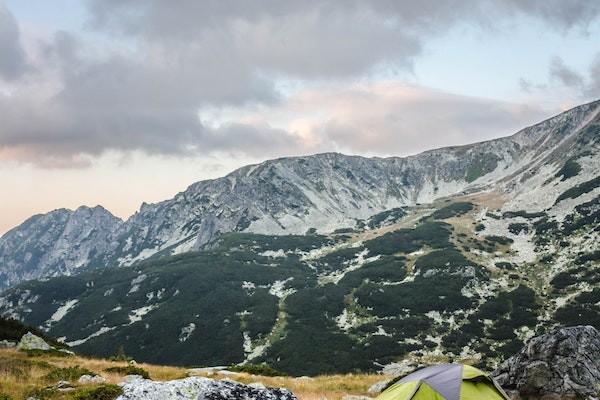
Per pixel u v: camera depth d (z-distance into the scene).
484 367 128.88
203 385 16.50
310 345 160.88
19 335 57.34
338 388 32.38
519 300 176.25
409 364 137.25
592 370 24.52
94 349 189.62
